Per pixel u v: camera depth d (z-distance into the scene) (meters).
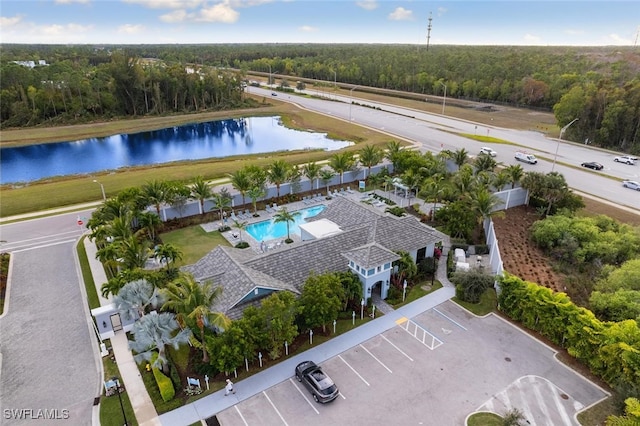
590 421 24.06
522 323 33.12
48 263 43.56
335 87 177.50
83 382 27.81
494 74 148.75
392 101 149.00
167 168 78.56
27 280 40.31
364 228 39.78
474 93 148.12
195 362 28.81
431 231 41.72
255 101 150.50
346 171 65.69
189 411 25.16
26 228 52.22
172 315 28.14
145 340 26.30
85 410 25.55
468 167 57.06
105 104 128.75
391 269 37.59
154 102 135.88
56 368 29.06
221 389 26.84
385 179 62.44
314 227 41.94
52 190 64.56
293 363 29.14
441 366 28.67
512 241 46.00
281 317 27.91
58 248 46.91
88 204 60.16
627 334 26.05
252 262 33.38
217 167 76.69
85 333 32.75
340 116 125.00
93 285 39.31
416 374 27.98
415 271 38.12
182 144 108.00
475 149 84.31
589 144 88.06
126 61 130.88
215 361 26.69
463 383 27.14
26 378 28.17
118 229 38.88
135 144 108.38
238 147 102.69
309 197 60.91
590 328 27.64
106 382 27.11
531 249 44.31
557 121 96.31
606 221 46.41
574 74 127.88
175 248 38.16
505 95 139.12
